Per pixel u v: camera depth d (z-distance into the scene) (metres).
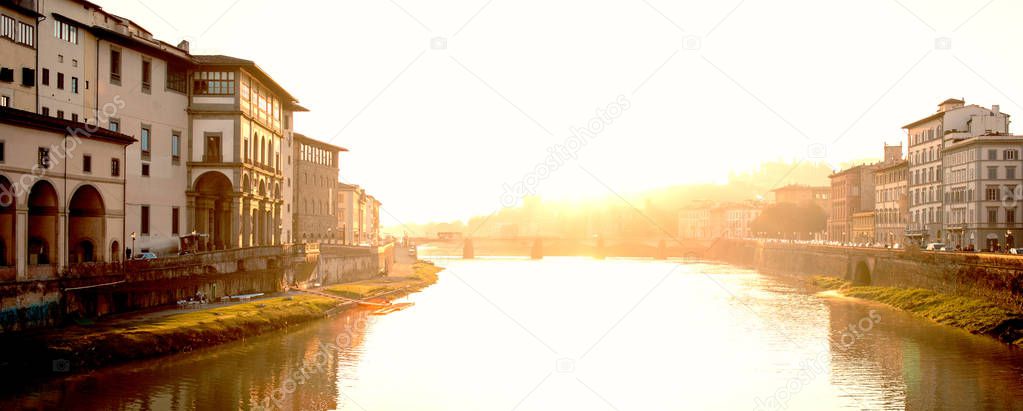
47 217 60.19
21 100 66.50
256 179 99.31
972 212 127.50
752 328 87.81
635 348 76.12
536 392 58.03
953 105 141.88
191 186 90.25
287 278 101.50
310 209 143.50
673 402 55.72
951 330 82.69
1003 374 61.38
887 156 185.50
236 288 87.31
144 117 82.81
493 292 132.50
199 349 64.12
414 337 79.75
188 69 90.81
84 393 49.88
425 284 147.38
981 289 89.00
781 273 181.75
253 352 66.25
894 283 116.50
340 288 111.94
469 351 73.44
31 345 53.16
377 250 152.62
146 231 83.12
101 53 76.69
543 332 85.56
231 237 91.56
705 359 70.19
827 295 123.50
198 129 90.94
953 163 135.50
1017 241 124.81
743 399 56.12
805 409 53.09
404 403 53.94
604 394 57.84
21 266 56.50
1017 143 125.25
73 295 61.47
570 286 145.38
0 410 45.78
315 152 147.00
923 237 149.00
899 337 78.62
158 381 54.09
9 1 64.38
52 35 70.25
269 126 106.25
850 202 199.12
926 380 59.97
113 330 59.69
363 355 69.25
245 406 50.16
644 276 174.75
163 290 74.69
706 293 130.12
